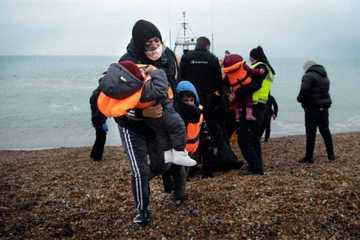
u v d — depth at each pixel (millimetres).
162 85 4324
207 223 4926
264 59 7461
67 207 5785
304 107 8852
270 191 6031
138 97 4211
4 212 5676
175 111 4836
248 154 7512
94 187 7008
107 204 5812
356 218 4988
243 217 5059
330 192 5848
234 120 8078
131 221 5078
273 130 22703
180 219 5055
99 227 4973
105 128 9945
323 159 9531
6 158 12695
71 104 38750
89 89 57062
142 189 4605
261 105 7297
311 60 8695
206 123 7488
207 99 7320
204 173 7430
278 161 9461
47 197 6383
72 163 10008
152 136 4566
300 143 12969
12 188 7152
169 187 5656
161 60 4805
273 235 4637
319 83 8609
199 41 7371
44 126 25953
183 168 5430
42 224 5160
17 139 21672
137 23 4594
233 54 7129
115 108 4180
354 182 6469
